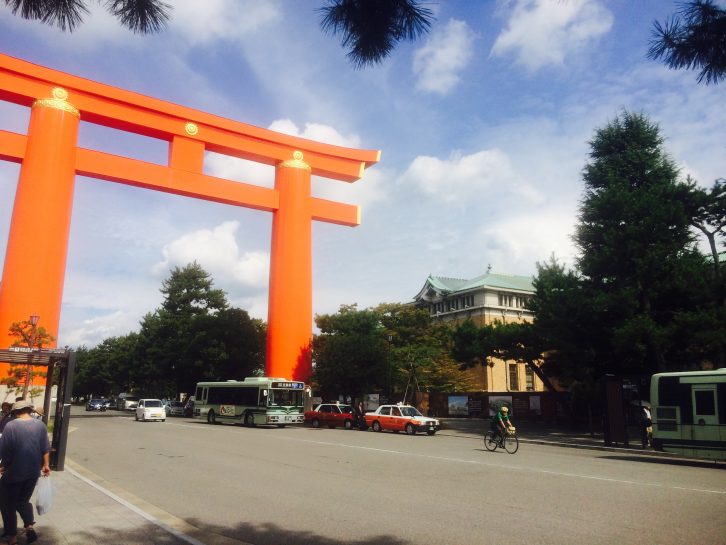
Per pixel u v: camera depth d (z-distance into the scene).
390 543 7.04
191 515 8.70
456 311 64.06
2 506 6.43
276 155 45.06
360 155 48.38
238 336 55.91
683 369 29.14
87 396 118.06
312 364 47.19
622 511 8.94
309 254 45.28
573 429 33.78
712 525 7.95
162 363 60.94
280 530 7.71
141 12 4.01
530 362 36.88
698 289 26.17
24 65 35.62
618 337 25.86
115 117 38.16
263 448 20.03
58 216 35.34
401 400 45.59
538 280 32.81
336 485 11.61
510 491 10.89
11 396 30.20
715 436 16.95
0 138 35.16
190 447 20.27
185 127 40.81
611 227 29.00
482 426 36.25
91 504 9.15
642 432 22.03
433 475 13.16
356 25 4.07
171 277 66.75
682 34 4.66
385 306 47.66
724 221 28.38
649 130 35.72
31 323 28.08
